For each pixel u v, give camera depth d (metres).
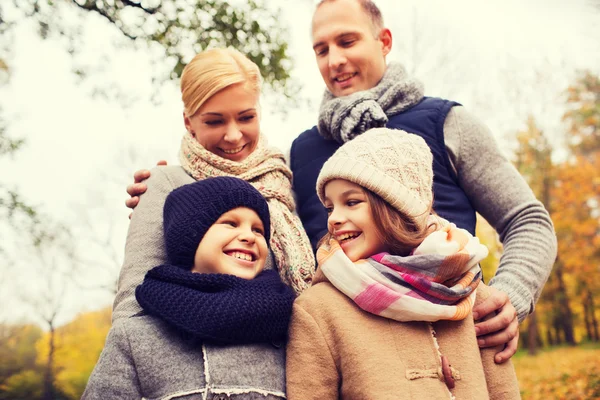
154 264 1.64
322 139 2.21
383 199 1.52
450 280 1.48
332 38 2.20
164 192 1.79
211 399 1.32
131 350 1.38
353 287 1.45
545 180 16.88
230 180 1.59
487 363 1.52
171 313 1.36
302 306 1.51
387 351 1.39
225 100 1.79
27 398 20.47
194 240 1.50
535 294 1.74
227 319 1.35
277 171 1.97
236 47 6.17
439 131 2.00
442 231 1.52
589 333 17.00
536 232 1.84
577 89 16.61
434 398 1.33
